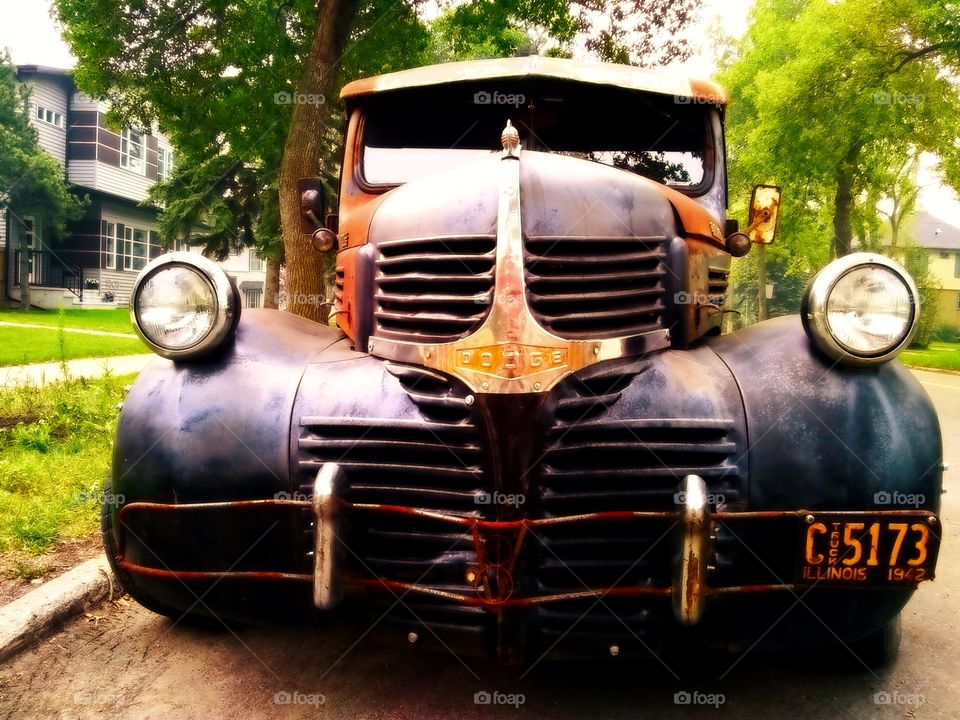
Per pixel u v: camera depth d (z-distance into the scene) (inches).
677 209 119.6
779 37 942.4
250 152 447.2
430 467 91.1
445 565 90.6
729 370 99.3
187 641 120.5
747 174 888.9
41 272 1108.5
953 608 139.8
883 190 904.3
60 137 1143.0
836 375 94.6
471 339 89.0
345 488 91.3
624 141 141.3
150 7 404.5
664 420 91.7
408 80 141.3
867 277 93.0
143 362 487.8
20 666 112.4
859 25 693.3
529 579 89.4
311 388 99.0
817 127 748.0
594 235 96.0
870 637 107.7
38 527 157.4
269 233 644.7
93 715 99.8
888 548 88.3
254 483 96.0
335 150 536.1
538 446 88.4
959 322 2228.1
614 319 95.6
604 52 440.8
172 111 433.4
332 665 112.6
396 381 96.2
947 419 370.9
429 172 140.9
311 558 94.3
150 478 97.7
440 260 94.6
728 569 90.6
